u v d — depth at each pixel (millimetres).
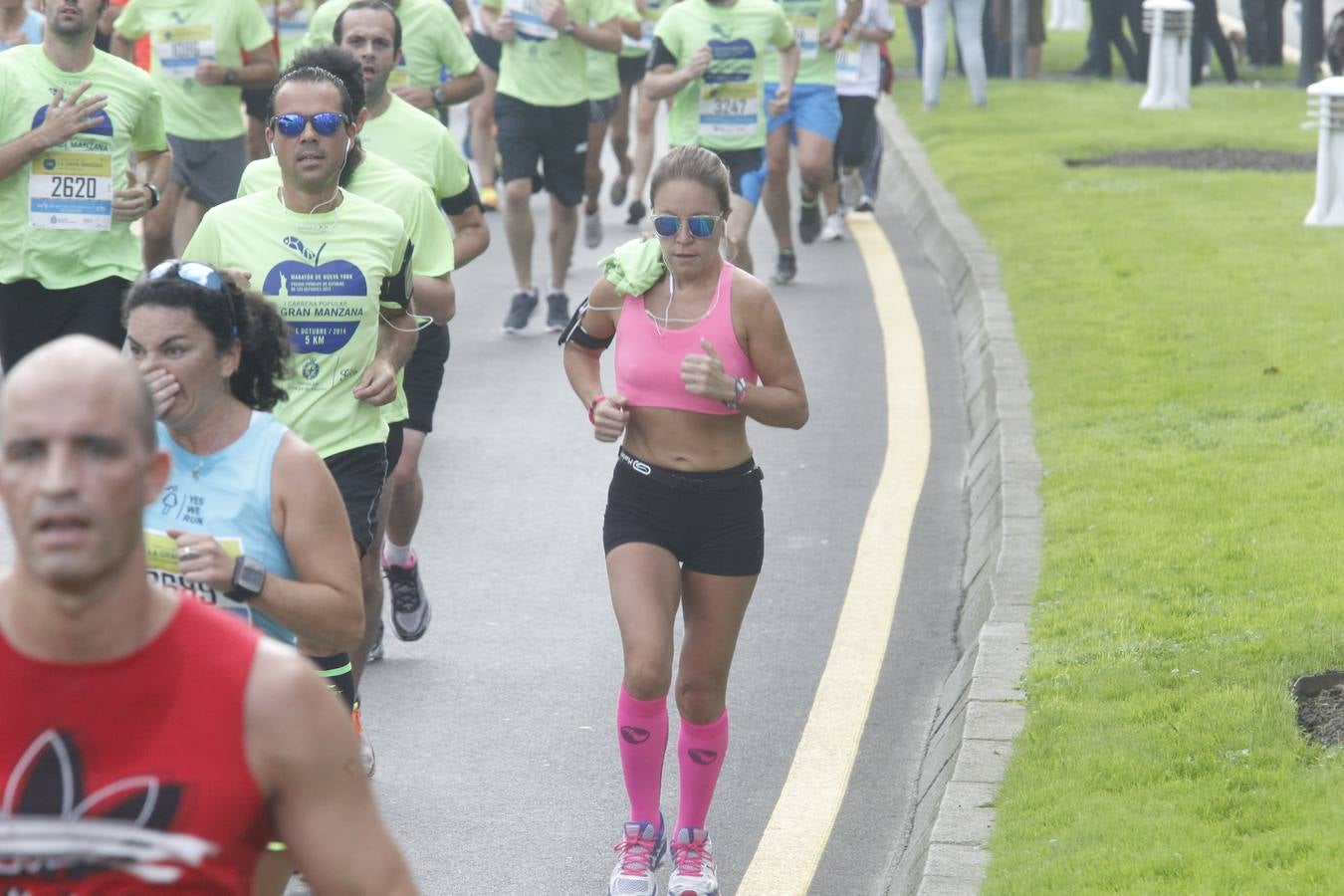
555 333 36219
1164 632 18203
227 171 33656
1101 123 55406
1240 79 69250
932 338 35062
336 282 15992
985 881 13492
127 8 33125
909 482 26766
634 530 15219
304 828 7410
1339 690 16766
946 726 17578
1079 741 15719
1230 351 29047
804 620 21625
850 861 15969
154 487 7227
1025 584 20078
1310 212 39656
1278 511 21641
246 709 7203
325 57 17750
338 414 16141
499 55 46844
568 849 16234
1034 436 25766
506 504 26141
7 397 6914
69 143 22750
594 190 42906
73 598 6996
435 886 15492
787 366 15312
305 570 11711
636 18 36969
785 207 39406
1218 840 13711
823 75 40938
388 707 19359
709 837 16422
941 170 48625
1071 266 36000
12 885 7152
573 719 19094
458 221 21938
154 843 7137
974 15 60406
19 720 7078
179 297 11422
